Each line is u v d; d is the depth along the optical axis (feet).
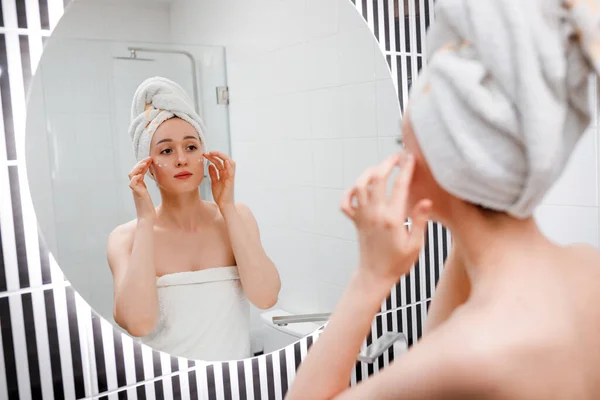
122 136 2.89
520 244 1.65
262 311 3.39
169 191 3.04
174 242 3.07
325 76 3.61
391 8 4.00
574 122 1.55
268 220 3.40
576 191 4.03
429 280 4.40
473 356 1.37
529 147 1.42
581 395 1.49
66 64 2.74
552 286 1.56
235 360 3.30
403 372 1.48
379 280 1.77
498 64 1.44
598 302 1.63
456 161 1.52
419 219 1.66
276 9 3.38
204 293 3.17
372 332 4.09
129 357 3.00
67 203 2.77
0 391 2.70
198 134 3.11
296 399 1.82
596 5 1.42
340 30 3.67
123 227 2.92
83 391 2.90
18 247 2.69
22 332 2.73
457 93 1.51
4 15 2.58
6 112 2.62
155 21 2.95
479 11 1.49
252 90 3.29
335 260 3.68
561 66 1.42
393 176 3.76
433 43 1.73
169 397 3.14
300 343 3.58
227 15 3.18
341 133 3.68
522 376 1.38
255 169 3.32
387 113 3.94
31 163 2.68
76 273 2.81
